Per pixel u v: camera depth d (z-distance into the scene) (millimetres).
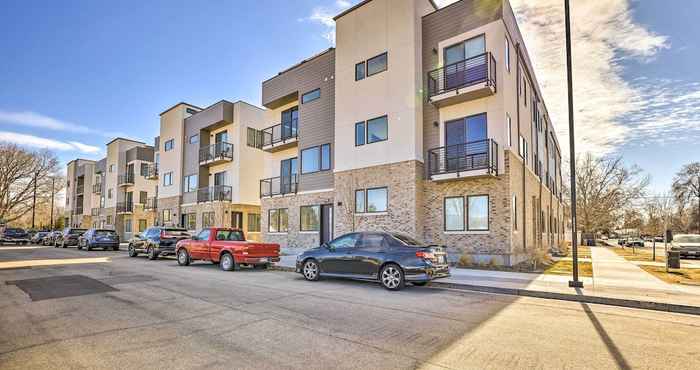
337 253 10914
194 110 35281
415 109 16625
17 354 4762
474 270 13547
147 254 20875
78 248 28688
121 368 4297
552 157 31953
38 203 62375
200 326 6078
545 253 17922
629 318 6957
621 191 45938
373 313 7059
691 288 9695
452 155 16281
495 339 5480
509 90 16484
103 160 52500
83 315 6801
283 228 22750
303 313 7016
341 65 19562
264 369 4266
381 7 18234
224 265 14328
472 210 15609
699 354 4922
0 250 27500
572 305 8148
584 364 4516
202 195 31219
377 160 17547
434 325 6234
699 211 55031
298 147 21922
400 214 16500
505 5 15953
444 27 16984
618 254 25016
